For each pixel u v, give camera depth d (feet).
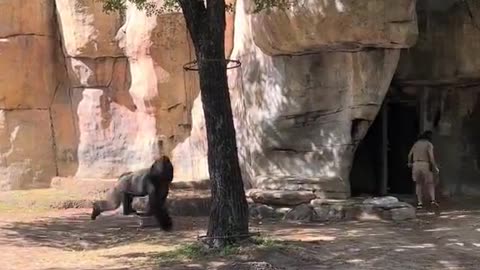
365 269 30.12
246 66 54.34
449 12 52.47
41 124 63.82
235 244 33.32
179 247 35.63
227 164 33.60
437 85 55.57
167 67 61.62
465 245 35.45
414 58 53.78
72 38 62.95
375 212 45.55
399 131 57.31
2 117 62.28
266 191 49.44
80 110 64.49
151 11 54.34
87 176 63.98
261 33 49.01
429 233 39.32
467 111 56.44
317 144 50.24
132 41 61.93
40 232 42.01
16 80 62.03
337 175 49.34
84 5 62.13
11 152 62.34
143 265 31.42
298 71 50.08
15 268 31.53
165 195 42.60
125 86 64.28
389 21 44.24
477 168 57.00
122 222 46.01
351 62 48.01
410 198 54.29
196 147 61.26
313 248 34.45
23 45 62.23
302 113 50.37
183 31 61.21
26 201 54.39
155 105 62.18
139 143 63.46
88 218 47.96
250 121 53.42
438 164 56.29
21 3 61.82
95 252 35.55
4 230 42.65
